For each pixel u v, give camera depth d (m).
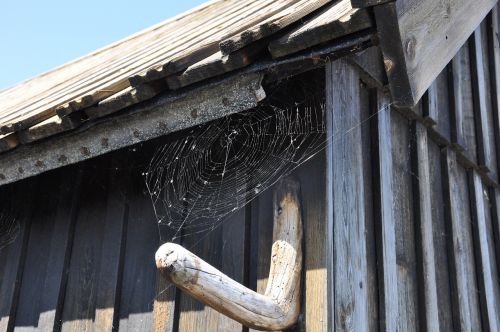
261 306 2.02
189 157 2.70
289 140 2.42
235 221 2.47
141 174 2.90
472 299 3.48
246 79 1.97
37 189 3.34
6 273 3.21
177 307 2.53
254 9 3.15
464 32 2.75
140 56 3.46
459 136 3.67
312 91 2.41
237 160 2.55
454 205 3.47
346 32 1.74
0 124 2.87
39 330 2.92
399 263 2.69
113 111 2.23
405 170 2.96
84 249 2.97
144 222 2.80
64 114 2.30
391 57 1.83
